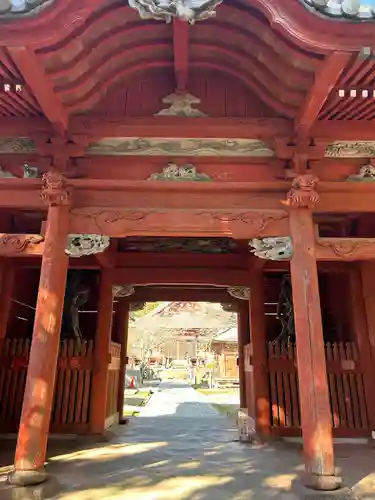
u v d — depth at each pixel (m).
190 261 12.52
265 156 7.51
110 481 6.55
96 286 13.21
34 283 12.77
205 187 7.31
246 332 14.42
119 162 7.44
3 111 7.01
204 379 44.62
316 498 5.42
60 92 6.46
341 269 11.32
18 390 10.80
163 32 6.82
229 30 6.79
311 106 6.39
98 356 11.20
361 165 7.50
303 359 6.33
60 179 6.96
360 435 10.41
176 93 7.62
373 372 10.59
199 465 7.70
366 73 5.91
